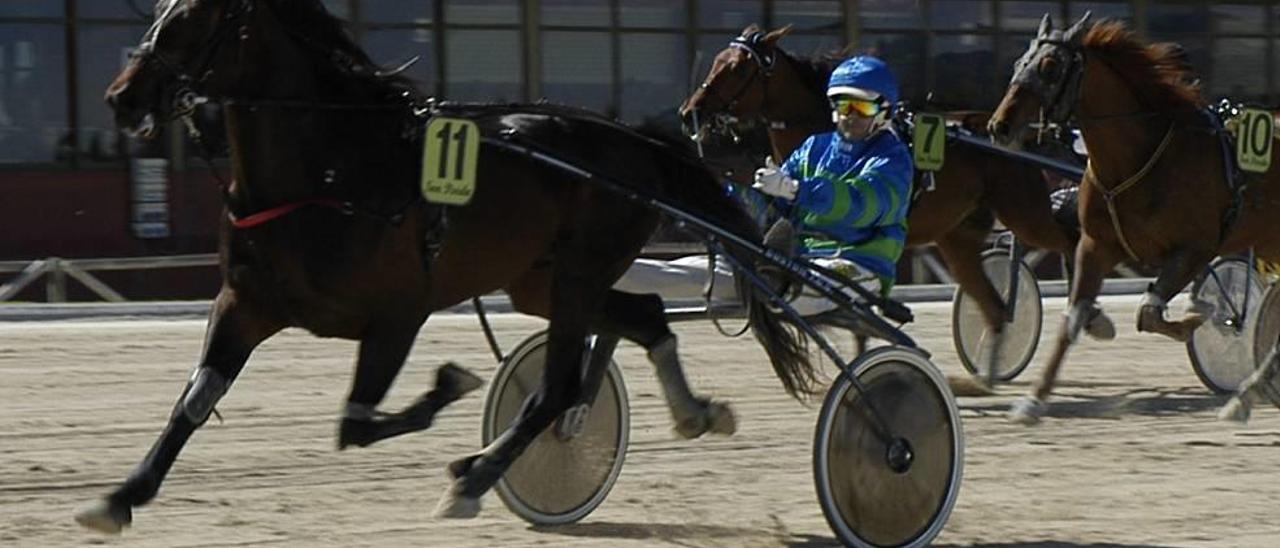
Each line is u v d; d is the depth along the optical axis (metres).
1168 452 12.30
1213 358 15.18
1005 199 15.30
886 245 9.96
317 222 8.52
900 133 14.33
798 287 9.85
